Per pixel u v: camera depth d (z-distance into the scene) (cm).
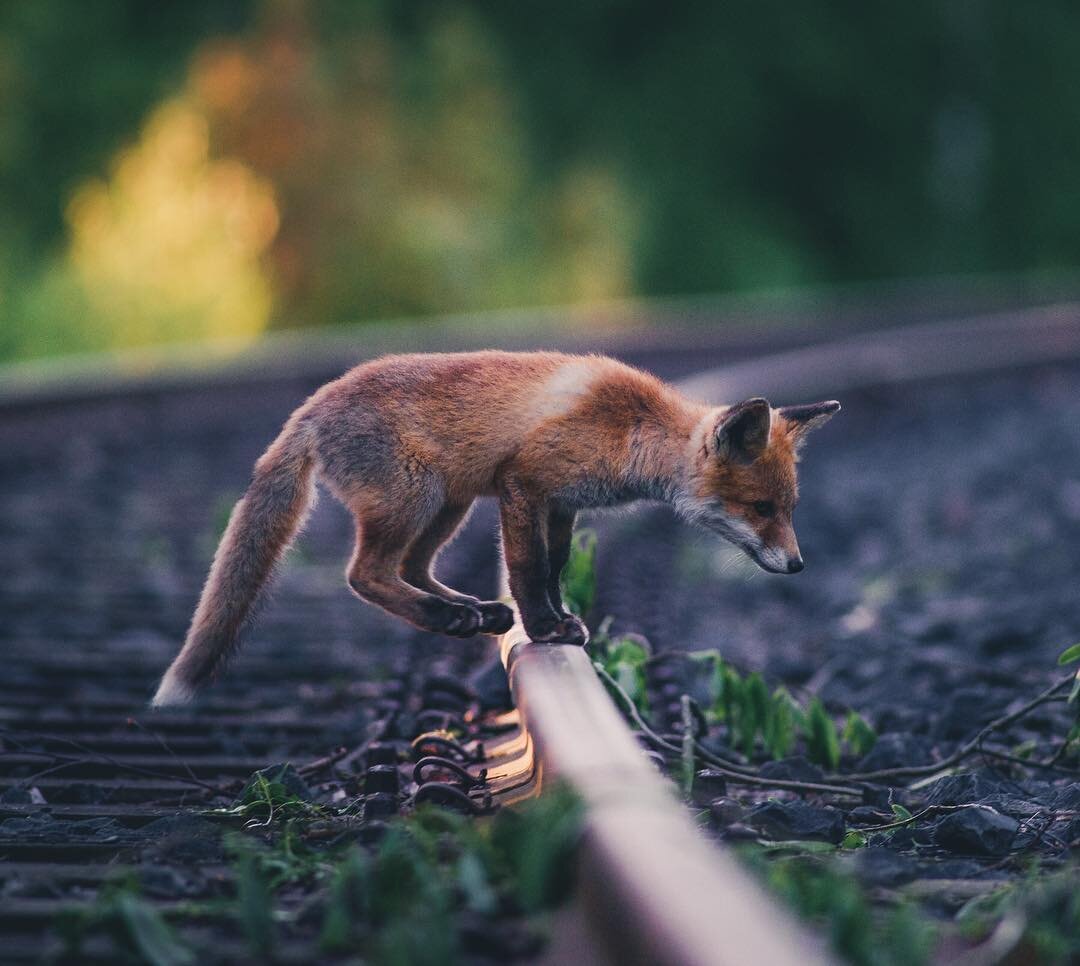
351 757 634
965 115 6072
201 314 2883
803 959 269
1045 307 3916
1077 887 400
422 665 845
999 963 356
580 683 534
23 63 4150
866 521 1559
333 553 1273
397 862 393
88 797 577
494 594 1017
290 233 3331
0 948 379
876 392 2570
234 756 662
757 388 2192
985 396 2708
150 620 971
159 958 361
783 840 498
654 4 5822
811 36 5856
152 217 2988
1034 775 630
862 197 6047
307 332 3297
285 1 3512
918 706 805
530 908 365
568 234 3928
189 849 465
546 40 5556
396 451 645
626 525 1401
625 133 5438
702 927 286
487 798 500
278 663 853
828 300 5438
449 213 3566
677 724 693
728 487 703
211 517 1366
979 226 6122
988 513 1490
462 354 681
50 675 826
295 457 662
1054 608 1022
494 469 652
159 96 4209
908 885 434
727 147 5756
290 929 393
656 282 5062
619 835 346
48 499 1458
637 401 679
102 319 2795
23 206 4031
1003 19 6216
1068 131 6216
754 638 1055
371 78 3600
